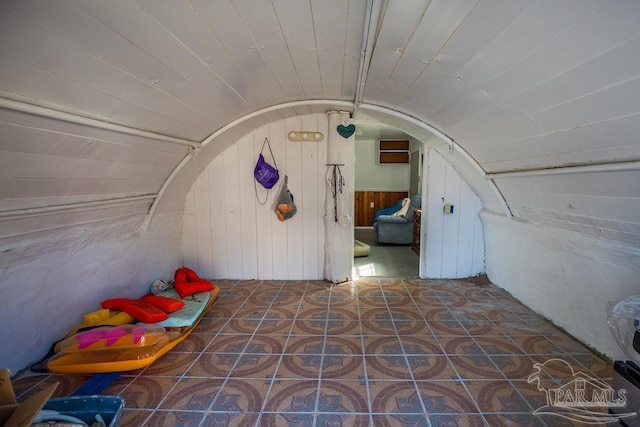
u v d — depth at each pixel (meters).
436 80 1.86
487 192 3.03
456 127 2.43
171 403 1.63
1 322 1.70
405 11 1.29
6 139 1.28
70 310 2.12
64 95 1.36
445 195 3.46
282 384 1.78
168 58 1.46
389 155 7.04
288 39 1.60
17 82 1.17
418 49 1.58
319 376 1.85
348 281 3.51
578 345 2.15
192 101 2.03
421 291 3.19
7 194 1.51
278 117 3.28
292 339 2.27
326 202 3.42
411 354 2.06
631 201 1.53
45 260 1.92
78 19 1.05
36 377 1.82
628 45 0.97
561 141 1.64
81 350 1.81
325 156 3.43
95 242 2.29
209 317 2.64
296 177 3.46
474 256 3.55
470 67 1.56
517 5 1.05
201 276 3.63
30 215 1.67
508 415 1.53
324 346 2.17
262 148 3.43
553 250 2.40
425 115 2.57
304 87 2.50
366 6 1.28
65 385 1.76
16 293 1.77
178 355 2.07
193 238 3.58
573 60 1.16
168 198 3.07
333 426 1.48
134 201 2.51
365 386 1.75
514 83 1.49
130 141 1.97
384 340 2.25
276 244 3.56
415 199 5.40
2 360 1.72
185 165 2.94
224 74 1.85
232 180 3.48
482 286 3.31
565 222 2.16
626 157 1.40
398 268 4.03
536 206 2.35
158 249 3.12
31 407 1.06
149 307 2.34
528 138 1.84
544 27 1.09
